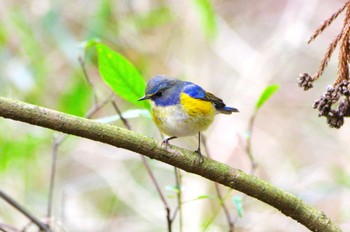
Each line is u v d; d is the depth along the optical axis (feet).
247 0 51.67
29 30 40.06
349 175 41.93
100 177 45.55
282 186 41.57
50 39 41.37
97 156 45.88
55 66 42.14
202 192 41.81
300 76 16.49
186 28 45.11
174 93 24.12
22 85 38.17
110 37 42.34
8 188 39.24
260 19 51.67
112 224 43.14
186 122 24.00
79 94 36.32
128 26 43.27
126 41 43.55
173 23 45.24
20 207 24.14
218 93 47.16
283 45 46.60
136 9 43.42
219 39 45.98
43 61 39.96
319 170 43.70
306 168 45.27
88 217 43.09
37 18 40.37
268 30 51.34
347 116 16.40
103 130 17.21
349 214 40.60
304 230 40.29
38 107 16.92
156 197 43.65
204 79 45.75
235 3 51.62
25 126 39.22
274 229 40.29
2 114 16.69
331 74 48.98
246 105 46.32
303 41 47.80
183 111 23.90
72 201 43.55
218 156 44.57
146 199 43.47
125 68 21.36
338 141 47.03
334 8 49.29
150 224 42.52
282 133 48.01
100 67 21.31
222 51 46.83
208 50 46.37
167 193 43.62
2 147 37.50
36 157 40.14
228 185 17.88
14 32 40.83
